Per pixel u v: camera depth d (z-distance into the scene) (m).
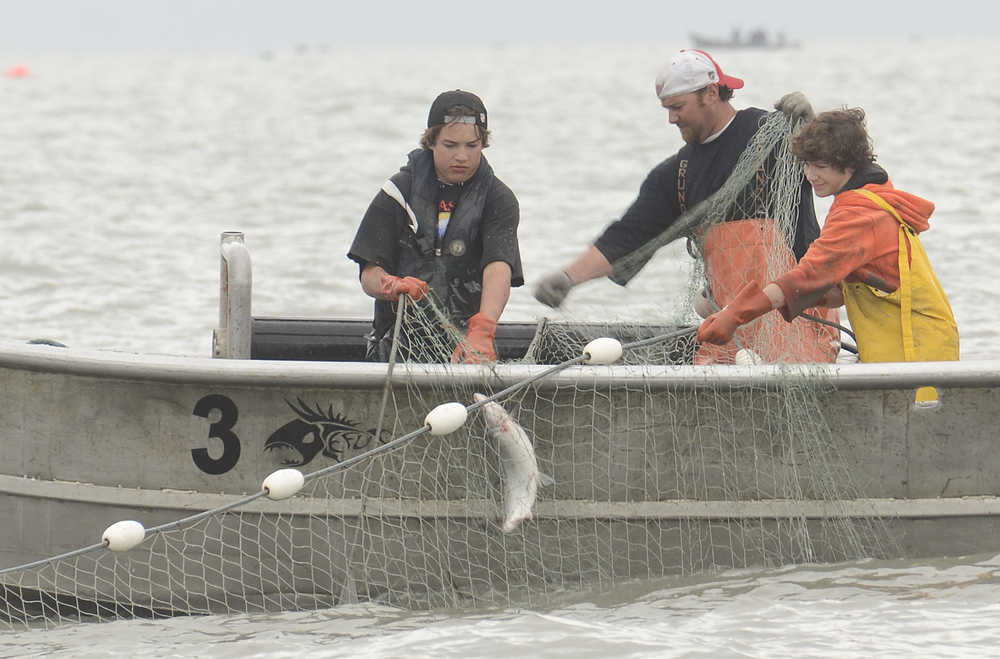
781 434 15.34
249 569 15.25
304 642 14.37
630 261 18.59
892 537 15.69
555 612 15.07
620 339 18.33
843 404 15.33
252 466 15.05
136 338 30.03
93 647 14.43
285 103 161.62
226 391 14.88
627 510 15.37
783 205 17.05
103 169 73.44
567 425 15.19
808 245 17.75
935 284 16.25
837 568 15.61
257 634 14.69
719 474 15.39
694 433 15.29
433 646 14.11
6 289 35.66
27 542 15.31
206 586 15.27
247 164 77.25
